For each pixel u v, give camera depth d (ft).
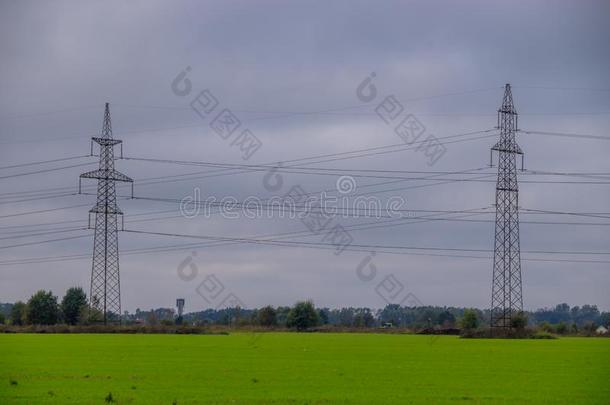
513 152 410.52
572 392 181.78
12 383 190.80
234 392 177.78
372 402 162.71
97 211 415.64
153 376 212.64
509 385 195.62
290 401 163.02
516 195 415.03
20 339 412.98
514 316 473.67
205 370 231.30
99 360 268.62
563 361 276.82
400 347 369.50
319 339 460.14
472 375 221.25
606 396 175.22
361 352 327.26
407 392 179.73
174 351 321.73
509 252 418.92
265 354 308.19
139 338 435.94
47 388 184.24
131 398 166.81
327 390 182.39
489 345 389.80
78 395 171.12
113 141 405.80
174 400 163.94
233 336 486.38
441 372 230.07
